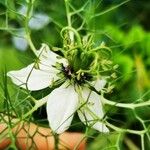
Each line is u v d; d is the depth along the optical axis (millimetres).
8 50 268
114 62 242
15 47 267
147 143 273
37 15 257
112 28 266
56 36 251
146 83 274
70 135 224
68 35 209
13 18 258
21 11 227
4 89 198
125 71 282
